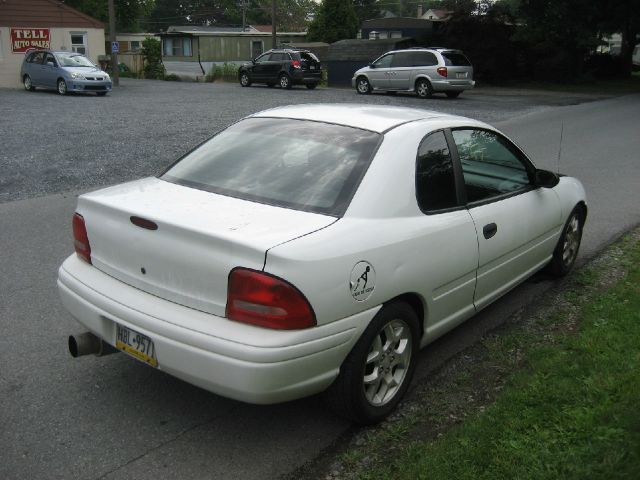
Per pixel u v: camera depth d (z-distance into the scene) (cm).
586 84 3469
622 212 817
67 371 401
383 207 341
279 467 314
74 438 333
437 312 383
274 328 289
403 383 362
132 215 328
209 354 291
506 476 288
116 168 1028
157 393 379
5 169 1003
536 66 3566
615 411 324
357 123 390
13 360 413
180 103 2103
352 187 340
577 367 381
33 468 308
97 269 358
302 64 2886
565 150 1303
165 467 312
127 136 1334
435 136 398
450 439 320
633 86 3428
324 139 379
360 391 330
